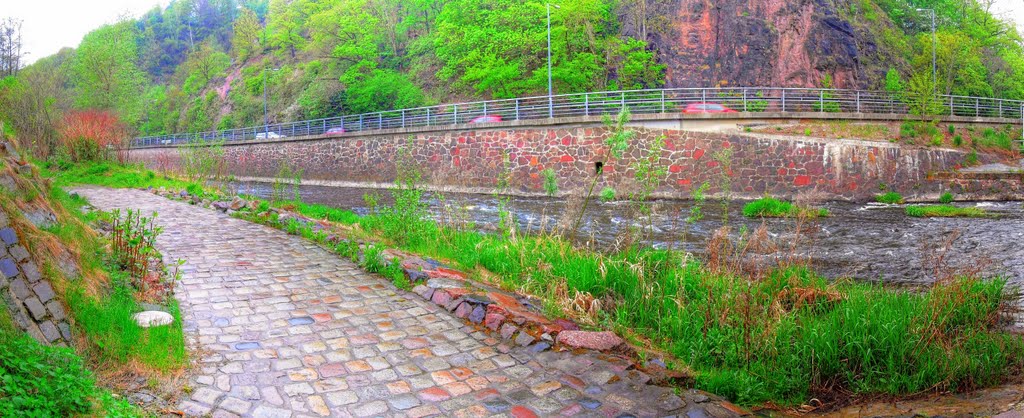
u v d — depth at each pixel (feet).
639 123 81.56
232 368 15.20
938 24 161.89
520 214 59.41
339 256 28.19
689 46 130.11
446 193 84.17
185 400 13.33
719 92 124.67
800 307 20.85
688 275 23.75
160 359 14.85
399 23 174.50
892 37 145.07
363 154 101.40
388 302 21.40
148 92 236.84
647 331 20.34
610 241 42.78
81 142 74.69
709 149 79.36
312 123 154.92
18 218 15.57
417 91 137.69
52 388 11.04
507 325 18.69
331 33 162.30
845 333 17.53
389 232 32.76
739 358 17.47
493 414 13.48
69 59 176.76
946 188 80.23
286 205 45.39
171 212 40.91
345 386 14.62
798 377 16.34
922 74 132.16
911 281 32.12
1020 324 22.48
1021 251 40.14
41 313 14.05
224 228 34.65
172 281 21.79
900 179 80.69
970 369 16.84
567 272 24.38
